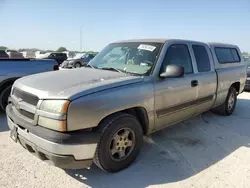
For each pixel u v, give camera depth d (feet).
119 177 9.73
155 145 13.02
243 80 20.24
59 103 8.14
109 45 14.83
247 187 9.22
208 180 9.67
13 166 10.23
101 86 9.16
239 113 20.27
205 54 15.31
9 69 17.42
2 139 13.09
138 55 12.20
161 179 9.67
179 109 12.82
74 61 70.90
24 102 9.32
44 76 10.80
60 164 8.33
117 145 9.83
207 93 15.02
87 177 9.65
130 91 9.92
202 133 15.15
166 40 12.75
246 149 12.84
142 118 11.05
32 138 8.64
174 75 10.77
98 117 8.82
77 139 8.25
